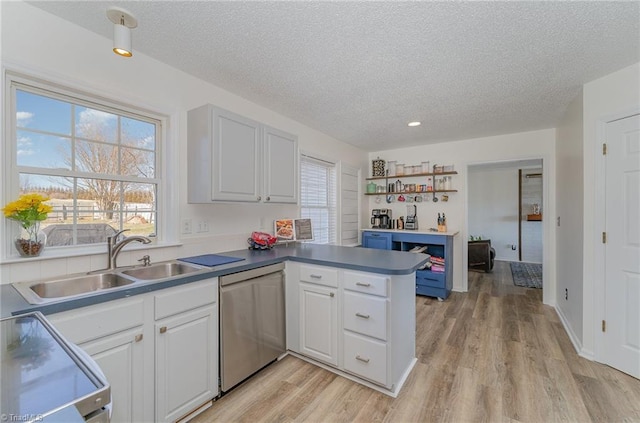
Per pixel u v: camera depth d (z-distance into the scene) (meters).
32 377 0.64
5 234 1.50
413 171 4.65
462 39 1.78
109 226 1.93
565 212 3.06
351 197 4.64
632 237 2.08
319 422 1.63
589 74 2.22
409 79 2.35
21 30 1.49
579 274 2.51
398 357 1.96
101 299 1.28
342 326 2.04
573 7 1.49
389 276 1.83
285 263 2.33
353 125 3.56
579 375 2.08
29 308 1.09
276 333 2.23
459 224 4.34
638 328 2.04
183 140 2.24
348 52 1.95
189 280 1.64
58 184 1.71
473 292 4.23
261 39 1.81
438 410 1.73
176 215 2.20
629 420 1.63
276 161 2.65
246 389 1.93
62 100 1.71
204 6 1.51
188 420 1.64
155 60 2.06
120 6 1.52
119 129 1.98
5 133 1.49
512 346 2.54
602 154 2.26
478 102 2.81
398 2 1.47
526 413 1.70
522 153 3.85
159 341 1.51
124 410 1.38
